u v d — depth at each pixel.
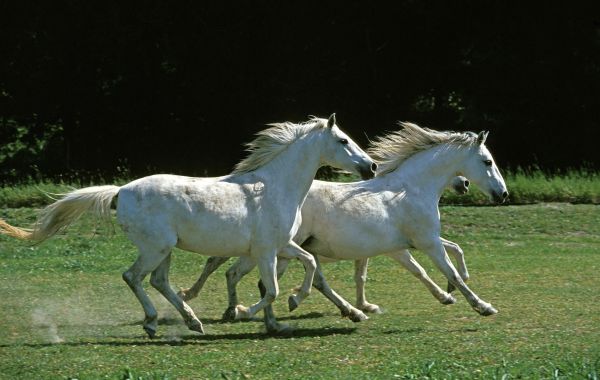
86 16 33.81
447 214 22.38
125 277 11.37
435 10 34.41
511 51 35.88
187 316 11.68
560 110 35.88
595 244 20.55
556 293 14.97
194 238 11.43
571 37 35.12
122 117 36.06
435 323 12.74
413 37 35.47
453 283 12.98
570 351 10.62
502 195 13.23
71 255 18.42
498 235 21.22
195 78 34.97
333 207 12.63
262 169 11.93
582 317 12.93
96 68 35.06
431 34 35.28
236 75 34.88
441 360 10.19
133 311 13.71
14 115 36.22
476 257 18.81
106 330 12.27
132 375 9.30
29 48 34.59
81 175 34.47
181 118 36.22
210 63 34.69
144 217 11.29
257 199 11.70
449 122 36.78
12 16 34.00
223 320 13.05
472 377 9.40
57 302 14.16
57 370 9.71
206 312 13.77
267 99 35.28
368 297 14.95
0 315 13.09
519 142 36.09
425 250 12.98
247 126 35.69
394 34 35.38
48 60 34.75
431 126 36.59
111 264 17.50
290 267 17.66
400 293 15.29
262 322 12.95
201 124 36.28
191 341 11.41
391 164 13.18
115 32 33.94
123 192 11.45
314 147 12.05
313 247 12.76
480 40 35.97
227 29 34.47
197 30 34.41
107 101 35.69
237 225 11.52
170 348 10.81
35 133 37.62
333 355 10.52
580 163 35.19
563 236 21.33
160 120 36.22
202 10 34.09
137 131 36.56
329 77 35.47
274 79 35.09
